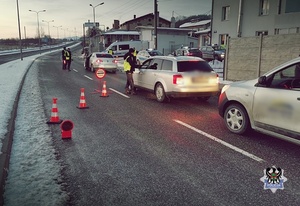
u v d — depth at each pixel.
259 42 13.47
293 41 12.02
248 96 5.53
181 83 8.83
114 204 3.27
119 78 17.67
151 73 10.12
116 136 5.84
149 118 7.43
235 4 31.89
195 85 8.89
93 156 4.73
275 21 28.09
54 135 5.82
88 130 6.25
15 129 6.12
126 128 6.45
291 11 27.00
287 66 4.91
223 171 4.18
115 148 5.12
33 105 8.74
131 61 11.31
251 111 5.49
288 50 12.24
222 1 33.53
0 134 5.40
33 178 3.86
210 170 4.21
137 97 10.78
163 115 7.80
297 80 4.76
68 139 5.59
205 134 6.01
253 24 30.56
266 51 13.20
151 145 5.30
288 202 3.34
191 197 3.44
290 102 4.70
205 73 9.02
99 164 4.40
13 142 5.27
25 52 77.88
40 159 4.51
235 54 14.88
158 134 6.00
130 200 3.36
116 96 10.97
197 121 7.15
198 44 47.38
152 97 10.83
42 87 13.04
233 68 15.10
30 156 4.62
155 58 10.34
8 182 3.72
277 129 4.97
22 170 4.09
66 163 4.41
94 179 3.89
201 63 9.29
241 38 14.42
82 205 3.24
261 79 5.14
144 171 4.16
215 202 3.33
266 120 5.18
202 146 5.25
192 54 31.00
